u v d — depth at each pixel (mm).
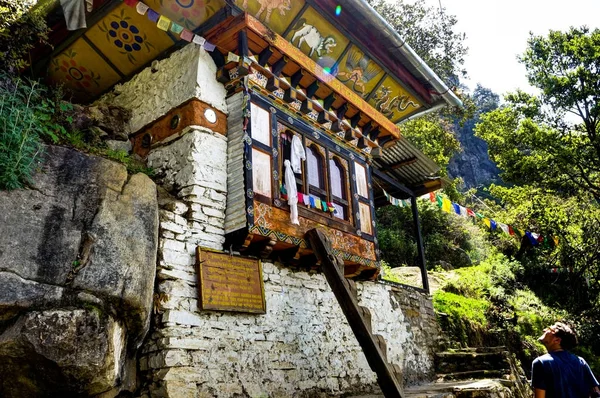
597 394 4320
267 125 7770
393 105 11086
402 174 13109
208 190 7043
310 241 7699
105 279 4977
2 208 4652
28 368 4402
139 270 5285
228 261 6902
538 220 23203
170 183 7168
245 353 6801
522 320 17141
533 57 24609
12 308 4391
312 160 8711
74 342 4438
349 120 9828
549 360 4336
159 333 5965
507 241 25109
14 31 7227
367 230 9602
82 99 9523
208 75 7613
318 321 8383
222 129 7555
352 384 8664
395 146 11859
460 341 13734
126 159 6766
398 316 11078
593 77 23094
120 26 8070
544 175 24203
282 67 8008
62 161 5301
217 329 6531
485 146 60719
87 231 5098
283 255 7883
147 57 8438
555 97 23984
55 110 7152
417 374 10930
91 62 8773
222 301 6586
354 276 9375
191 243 6629
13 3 7035
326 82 8734
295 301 8031
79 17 6965
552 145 23078
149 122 7898
